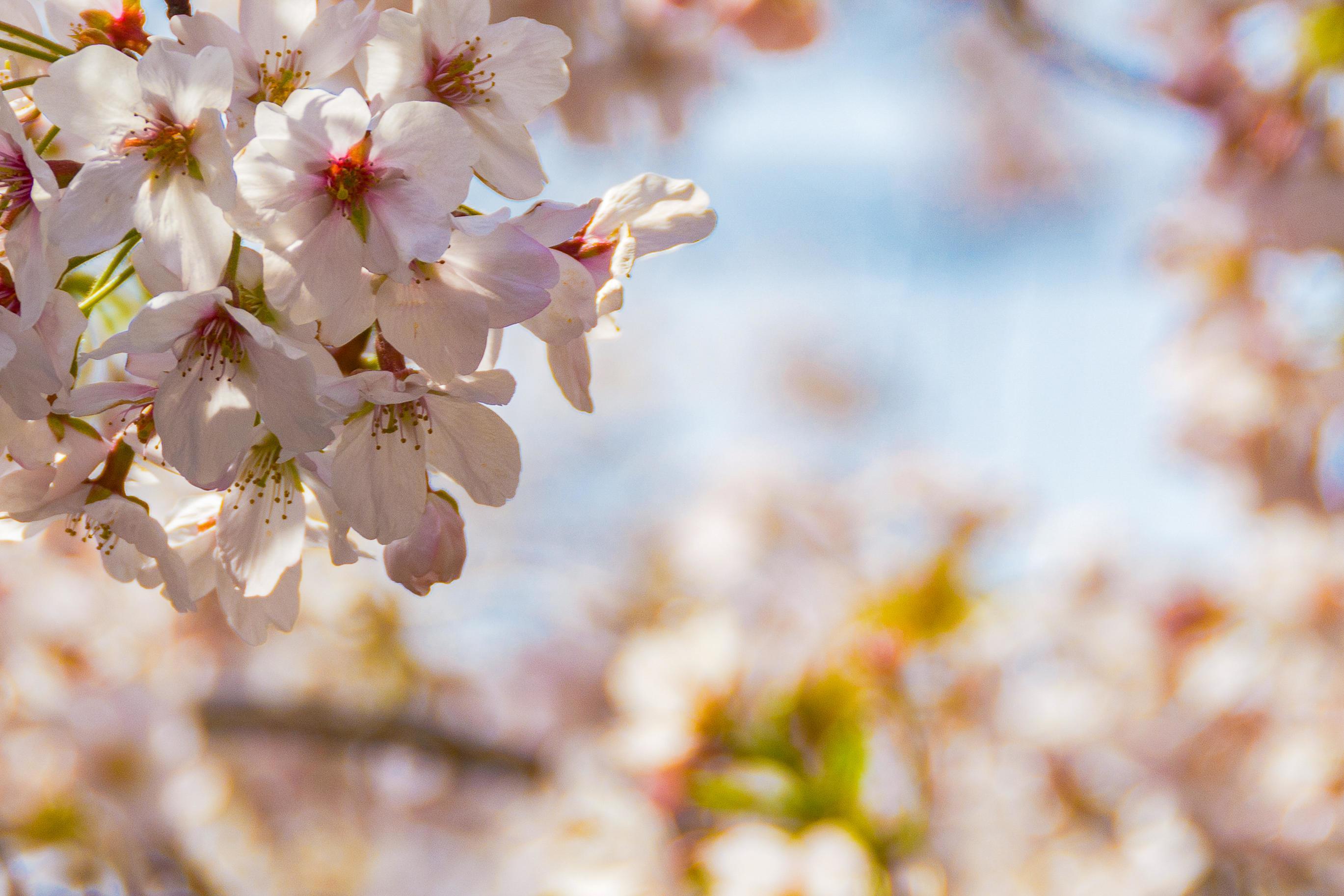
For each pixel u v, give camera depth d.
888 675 1.25
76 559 1.34
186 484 0.87
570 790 1.30
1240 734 1.56
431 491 0.83
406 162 0.81
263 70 0.82
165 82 0.81
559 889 1.15
